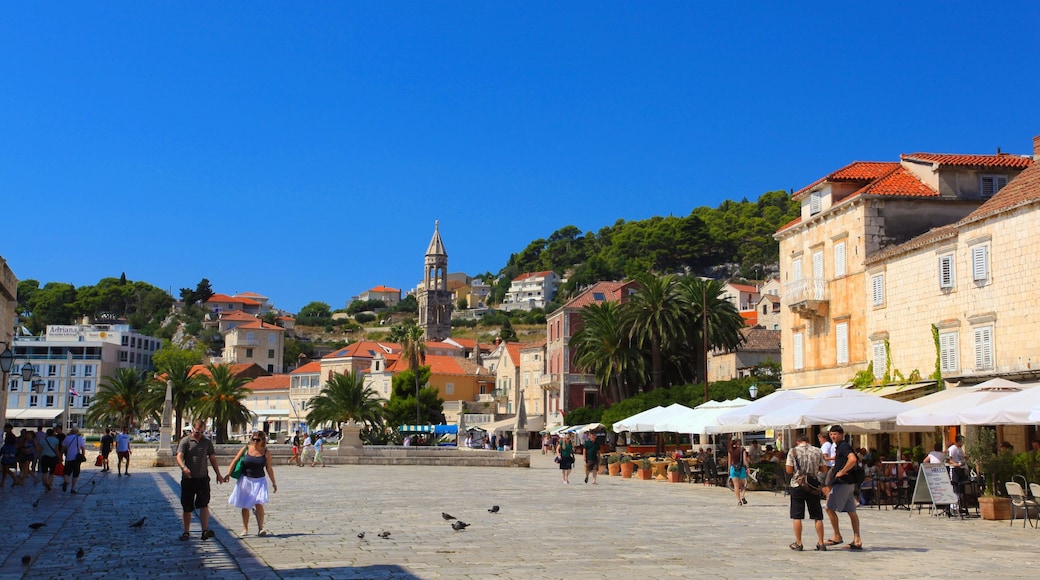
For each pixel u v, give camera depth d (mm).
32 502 28484
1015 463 26844
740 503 30969
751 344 98562
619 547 18156
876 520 25609
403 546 18078
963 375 42625
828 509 18516
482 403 136375
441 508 27703
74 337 187250
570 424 98125
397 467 59906
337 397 97250
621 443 78375
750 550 17906
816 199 56656
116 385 106250
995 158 52594
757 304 151625
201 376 101375
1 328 44219
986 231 41812
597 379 90250
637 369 85312
